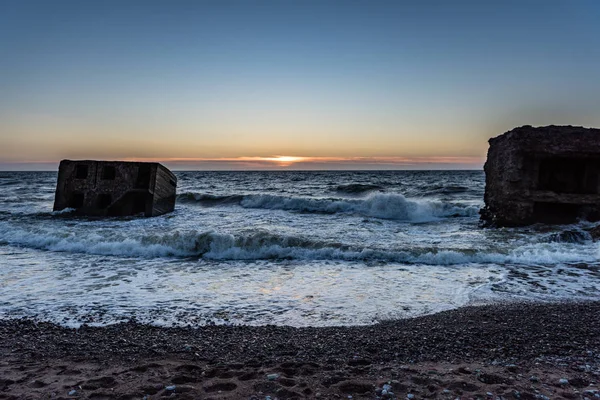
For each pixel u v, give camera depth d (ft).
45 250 35.65
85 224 47.52
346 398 11.59
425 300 22.61
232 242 34.60
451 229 49.24
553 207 48.37
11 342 16.22
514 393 11.87
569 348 15.62
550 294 23.66
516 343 16.14
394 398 11.62
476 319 19.20
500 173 49.34
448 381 12.65
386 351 15.38
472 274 28.30
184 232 36.22
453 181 159.02
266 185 141.59
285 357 14.79
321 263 31.48
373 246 35.35
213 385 12.30
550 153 44.50
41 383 12.44
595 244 36.50
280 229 46.44
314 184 146.92
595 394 11.83
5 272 28.19
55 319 19.13
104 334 17.25
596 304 21.57
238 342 16.38
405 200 63.21
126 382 12.53
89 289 24.35
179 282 26.13
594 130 43.86
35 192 101.40
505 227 46.37
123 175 54.49
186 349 15.56
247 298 22.89
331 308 21.18
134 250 34.73
